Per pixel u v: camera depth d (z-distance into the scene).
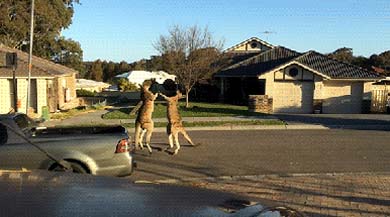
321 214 6.02
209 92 38.41
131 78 58.31
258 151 11.84
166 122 18.94
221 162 10.22
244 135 15.54
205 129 17.48
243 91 35.38
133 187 2.90
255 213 2.52
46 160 6.94
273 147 12.56
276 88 30.61
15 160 6.86
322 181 8.12
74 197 2.48
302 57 33.00
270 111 26.17
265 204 2.84
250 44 45.88
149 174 8.88
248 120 19.92
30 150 6.92
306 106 30.48
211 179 8.38
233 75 34.69
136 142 11.69
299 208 6.29
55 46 47.16
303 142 13.63
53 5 44.41
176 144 11.50
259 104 25.84
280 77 30.52
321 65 31.73
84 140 7.16
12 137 6.97
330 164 9.98
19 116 7.57
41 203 2.31
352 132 16.50
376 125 18.58
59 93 29.38
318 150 12.02
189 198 2.70
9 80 23.86
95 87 61.25
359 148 12.40
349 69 31.16
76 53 51.28
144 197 2.62
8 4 39.97
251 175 8.73
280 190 7.41
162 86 38.59
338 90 30.89
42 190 2.58
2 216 2.09
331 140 14.12
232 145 12.95
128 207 2.36
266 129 17.62
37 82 24.12
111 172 7.21
